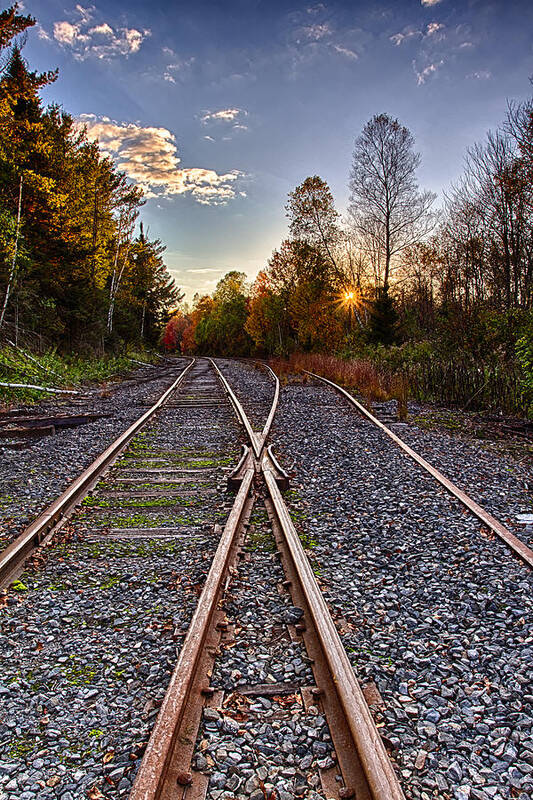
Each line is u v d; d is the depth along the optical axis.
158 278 54.78
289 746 2.41
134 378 24.08
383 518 5.28
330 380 20.14
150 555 4.54
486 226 19.02
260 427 10.06
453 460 7.71
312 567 4.28
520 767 2.31
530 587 3.86
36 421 10.77
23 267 19.97
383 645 3.22
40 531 4.77
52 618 3.61
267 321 44.09
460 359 15.42
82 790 2.24
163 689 2.86
